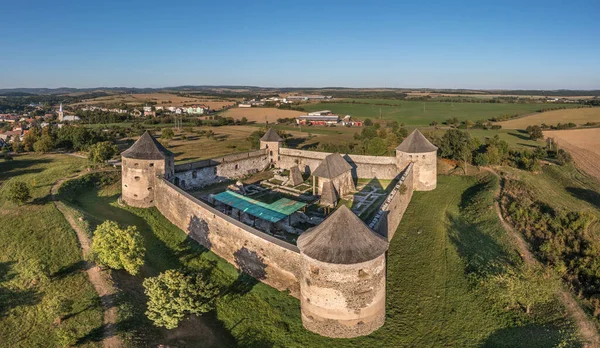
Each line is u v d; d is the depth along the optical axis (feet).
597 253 101.60
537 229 121.49
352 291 74.49
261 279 99.14
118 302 83.20
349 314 75.61
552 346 69.36
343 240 74.69
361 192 173.88
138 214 146.61
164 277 80.18
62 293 85.40
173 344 74.95
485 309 85.10
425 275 100.78
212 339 79.15
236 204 141.59
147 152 152.15
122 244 92.07
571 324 75.66
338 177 163.84
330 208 150.71
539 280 83.56
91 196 164.55
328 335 77.36
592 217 124.88
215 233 113.91
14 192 134.72
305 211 148.05
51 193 153.28
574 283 92.07
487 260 103.60
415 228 132.46
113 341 71.20
